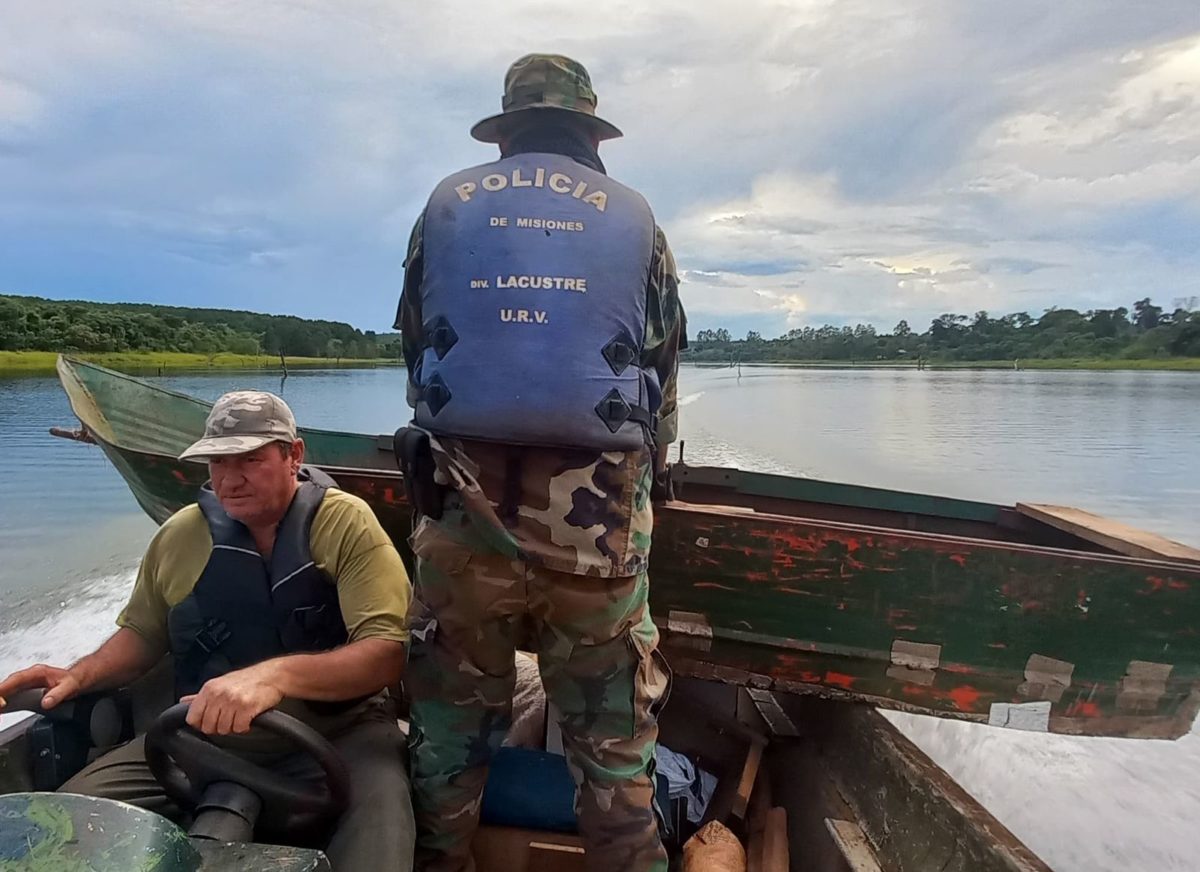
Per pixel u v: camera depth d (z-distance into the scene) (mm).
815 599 2549
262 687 1550
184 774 1604
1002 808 3939
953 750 4633
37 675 1823
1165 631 2463
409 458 1634
